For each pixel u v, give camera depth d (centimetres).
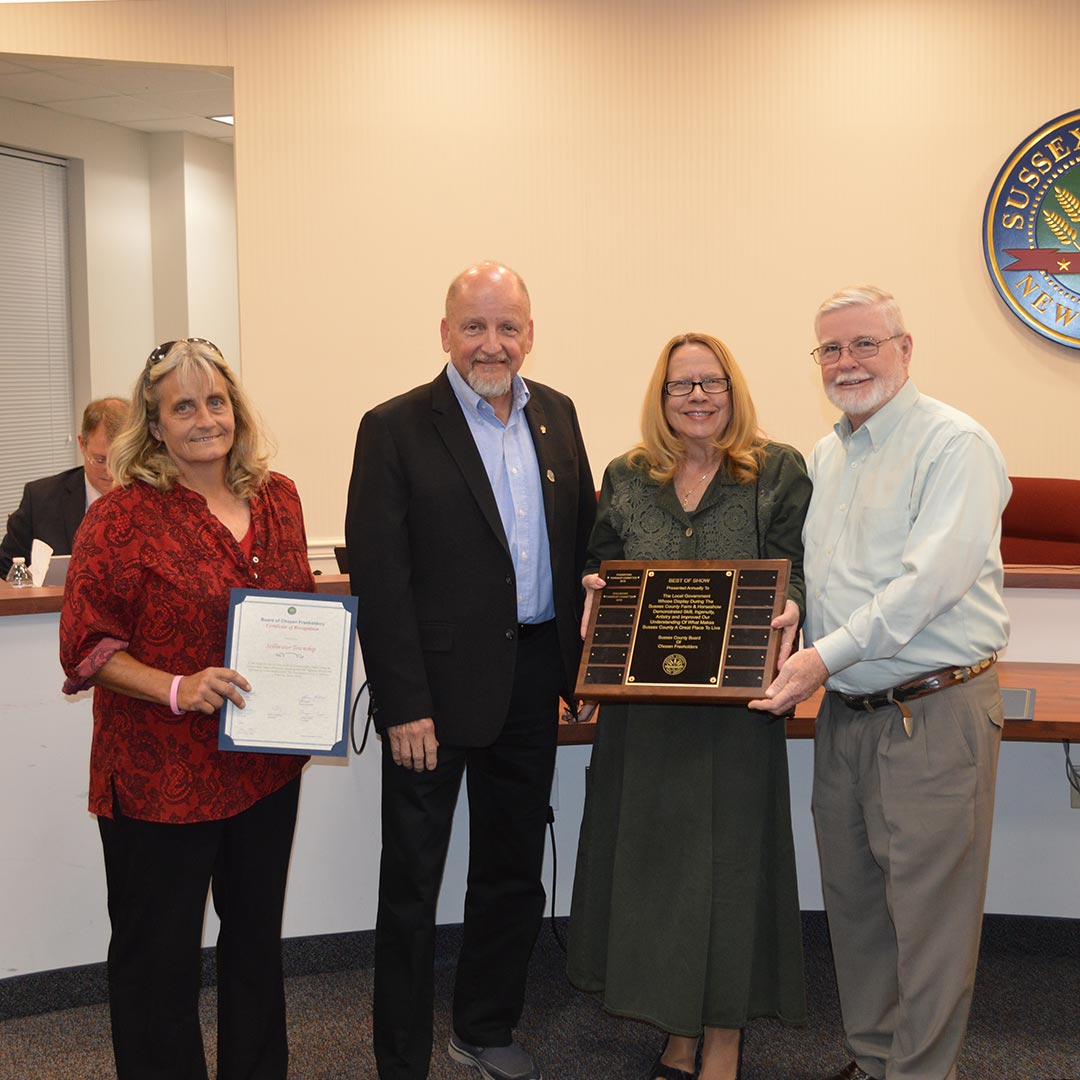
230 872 203
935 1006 206
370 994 271
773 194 496
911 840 204
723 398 214
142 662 185
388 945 219
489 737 213
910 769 204
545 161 488
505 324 211
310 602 186
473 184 486
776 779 218
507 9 480
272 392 484
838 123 493
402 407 217
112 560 181
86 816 263
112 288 725
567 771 294
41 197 686
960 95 491
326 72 472
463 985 238
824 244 498
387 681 209
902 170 495
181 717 187
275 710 184
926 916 205
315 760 277
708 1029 222
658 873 218
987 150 494
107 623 182
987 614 206
